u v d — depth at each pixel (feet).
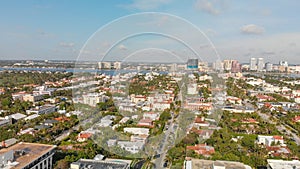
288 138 203.00
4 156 104.12
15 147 124.36
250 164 138.51
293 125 242.99
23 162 106.63
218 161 119.24
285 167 126.72
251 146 170.50
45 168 120.67
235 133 212.02
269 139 186.70
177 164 128.36
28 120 219.41
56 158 132.46
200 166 115.44
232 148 158.10
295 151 166.71
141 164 123.54
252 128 219.41
